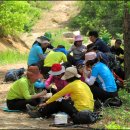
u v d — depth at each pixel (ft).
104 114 37.73
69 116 37.06
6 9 90.07
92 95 37.47
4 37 87.71
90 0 134.62
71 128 34.81
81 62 46.96
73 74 36.94
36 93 41.24
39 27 124.47
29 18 124.57
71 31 123.24
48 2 150.30
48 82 41.86
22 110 40.24
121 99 42.80
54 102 37.55
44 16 134.41
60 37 109.50
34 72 39.40
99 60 41.42
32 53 49.98
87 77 41.16
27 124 36.09
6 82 54.85
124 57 47.57
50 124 35.83
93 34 47.70
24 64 72.43
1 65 70.44
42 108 37.91
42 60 48.80
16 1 112.16
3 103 43.62
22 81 39.32
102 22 124.26
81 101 36.47
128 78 47.09
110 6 128.67
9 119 37.63
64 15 136.56
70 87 36.70
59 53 48.37
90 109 36.63
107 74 40.50
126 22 47.09
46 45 50.62
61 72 40.52
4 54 77.36
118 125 34.99
